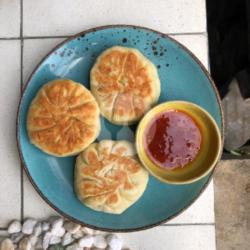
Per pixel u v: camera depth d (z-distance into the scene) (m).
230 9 0.65
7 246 0.49
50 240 0.49
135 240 0.49
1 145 0.49
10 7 0.50
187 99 0.47
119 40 0.47
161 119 0.45
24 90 0.46
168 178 0.44
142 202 0.47
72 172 0.47
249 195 0.69
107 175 0.46
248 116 0.62
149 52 0.47
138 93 0.46
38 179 0.47
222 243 0.69
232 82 0.62
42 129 0.46
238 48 0.65
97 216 0.47
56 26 0.50
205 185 0.46
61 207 0.47
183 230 0.49
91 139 0.46
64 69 0.48
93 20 0.50
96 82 0.46
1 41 0.50
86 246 0.49
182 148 0.45
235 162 0.69
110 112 0.46
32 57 0.50
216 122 0.46
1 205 0.49
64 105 0.46
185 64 0.47
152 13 0.49
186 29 0.49
